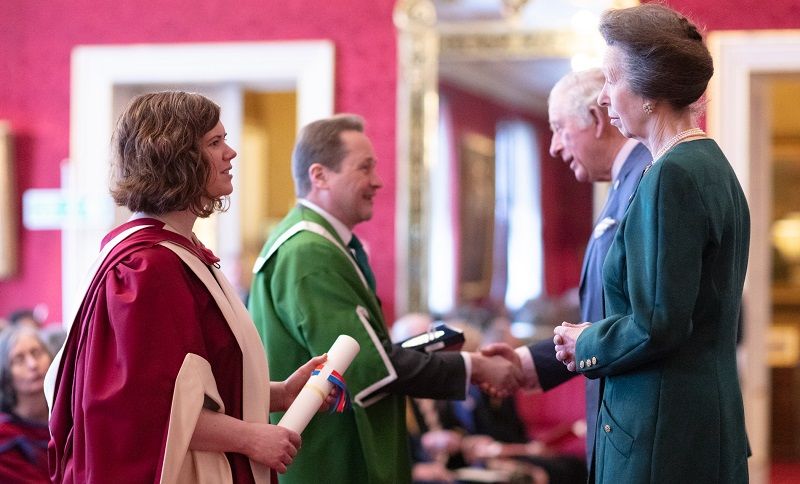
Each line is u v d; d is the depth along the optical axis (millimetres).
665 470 2326
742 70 5684
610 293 2439
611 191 3061
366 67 6152
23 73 6449
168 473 2164
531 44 6008
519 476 4695
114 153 2375
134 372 2182
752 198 5887
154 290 2236
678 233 2273
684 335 2266
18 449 3295
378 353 3104
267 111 9617
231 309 2402
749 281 5918
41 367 3357
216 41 6262
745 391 5957
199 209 2383
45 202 6254
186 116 2346
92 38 6383
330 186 3354
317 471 3162
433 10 6098
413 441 4742
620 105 2441
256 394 2412
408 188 6117
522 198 6008
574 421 5910
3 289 6469
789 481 7137
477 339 4664
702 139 2424
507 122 6039
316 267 3170
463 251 6074
